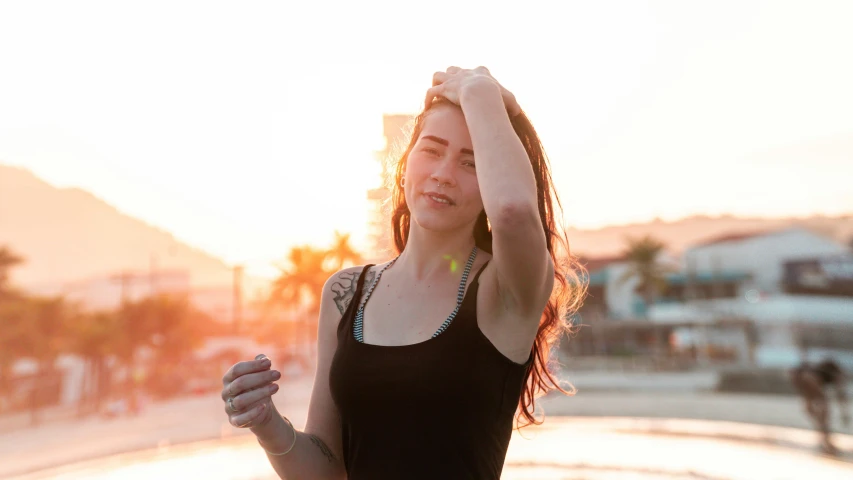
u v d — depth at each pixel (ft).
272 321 286.25
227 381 3.93
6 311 107.34
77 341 115.75
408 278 4.30
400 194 5.55
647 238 177.99
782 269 107.65
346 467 4.25
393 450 3.75
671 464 29.89
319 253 192.34
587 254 196.75
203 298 347.36
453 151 4.11
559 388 5.41
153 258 195.72
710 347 127.54
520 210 3.29
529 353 3.96
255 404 3.85
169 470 34.63
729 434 39.78
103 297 258.78
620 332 159.12
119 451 46.16
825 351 66.85
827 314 73.77
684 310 139.33
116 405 100.12
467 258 4.24
